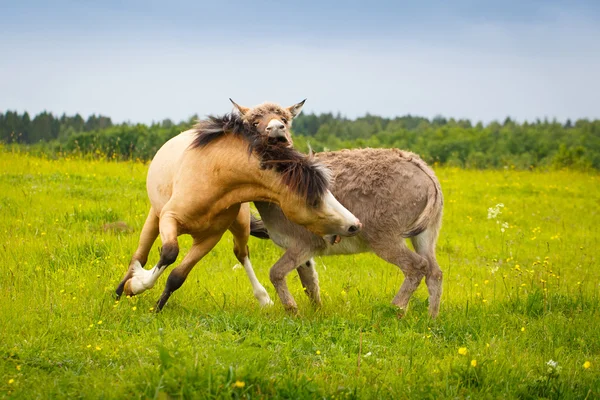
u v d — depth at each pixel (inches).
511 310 399.2
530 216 756.6
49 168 812.0
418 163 378.9
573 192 948.0
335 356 291.3
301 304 403.2
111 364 269.4
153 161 394.3
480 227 687.1
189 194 343.9
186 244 545.0
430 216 365.4
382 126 5064.0
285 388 240.2
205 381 235.0
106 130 1791.3
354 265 526.0
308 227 342.0
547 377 273.6
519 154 3395.7
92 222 574.2
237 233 392.8
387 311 354.9
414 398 250.4
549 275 486.6
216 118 346.6
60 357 272.7
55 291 377.4
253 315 354.3
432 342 327.3
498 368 282.4
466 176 1061.8
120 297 374.0
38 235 520.4
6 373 254.2
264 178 335.0
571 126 4975.4
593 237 668.7
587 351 328.2
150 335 311.4
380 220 368.2
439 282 374.3
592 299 417.1
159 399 225.6
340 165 378.0
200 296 395.9
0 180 693.3
